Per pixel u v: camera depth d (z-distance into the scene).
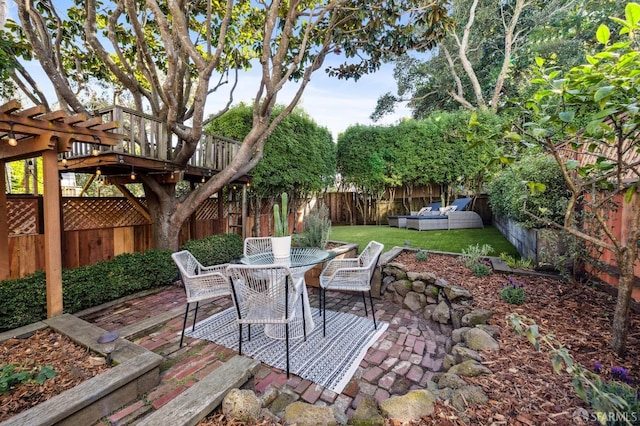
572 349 2.05
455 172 10.05
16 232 3.60
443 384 1.86
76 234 4.25
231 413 1.60
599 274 3.21
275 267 2.21
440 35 4.96
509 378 1.78
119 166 4.23
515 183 4.21
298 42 5.43
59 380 1.99
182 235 5.89
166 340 2.76
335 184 12.32
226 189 6.96
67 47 5.71
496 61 14.06
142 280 4.12
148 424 1.43
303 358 2.43
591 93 1.59
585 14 11.27
